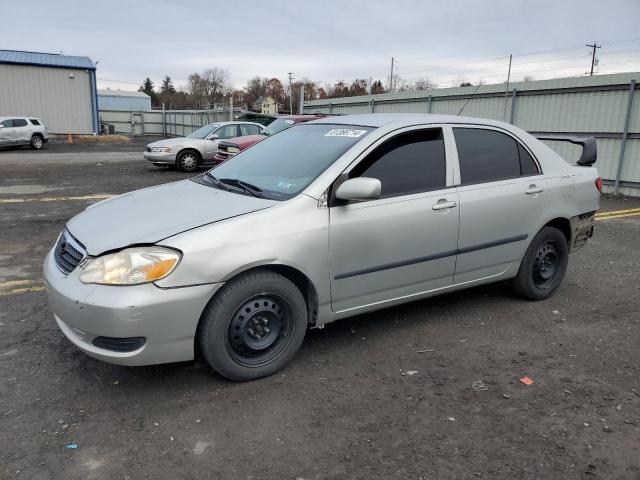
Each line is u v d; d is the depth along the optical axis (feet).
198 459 8.80
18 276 18.08
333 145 12.92
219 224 10.46
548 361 12.53
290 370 11.82
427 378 11.61
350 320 14.73
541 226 15.64
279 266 11.08
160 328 9.85
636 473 8.66
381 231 12.24
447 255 13.64
